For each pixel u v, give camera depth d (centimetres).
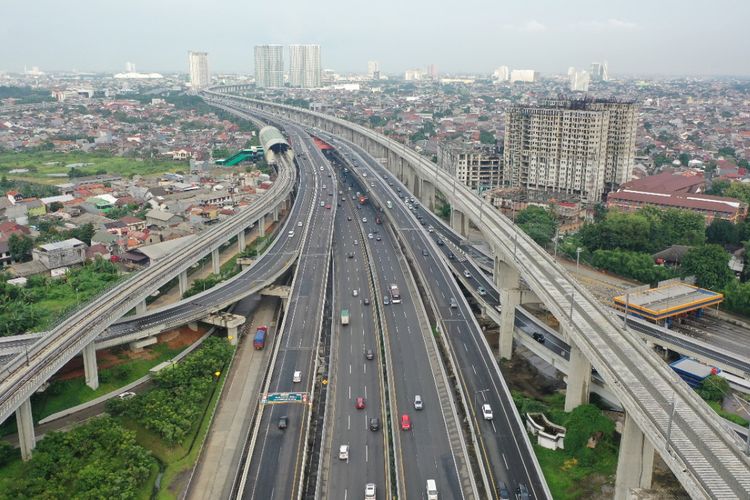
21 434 14312
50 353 15550
